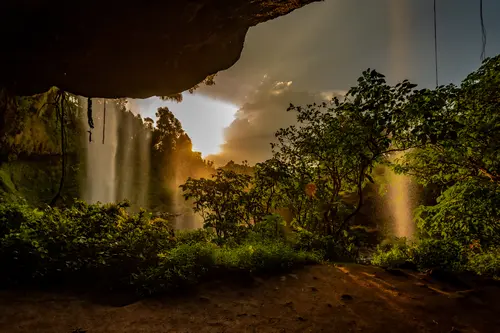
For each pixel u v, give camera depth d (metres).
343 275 5.87
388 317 4.02
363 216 14.12
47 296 4.35
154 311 4.08
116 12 6.49
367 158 7.53
